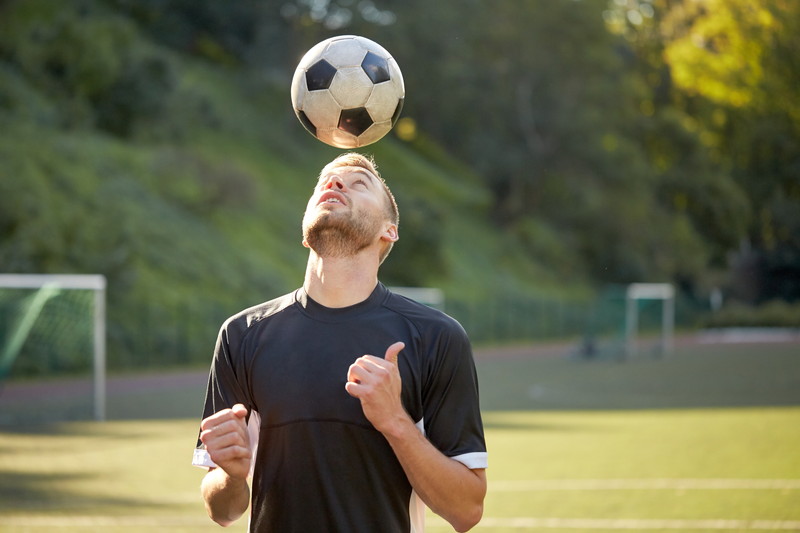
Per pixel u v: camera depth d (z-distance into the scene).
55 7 39.12
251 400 2.84
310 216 2.83
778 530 6.90
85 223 28.03
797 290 62.06
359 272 2.83
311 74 3.46
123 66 37.69
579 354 33.81
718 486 8.75
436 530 7.13
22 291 21.72
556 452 11.33
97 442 12.98
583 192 54.78
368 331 2.77
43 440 13.20
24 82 34.75
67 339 23.55
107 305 26.34
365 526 2.72
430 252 41.25
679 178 58.31
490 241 50.81
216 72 52.88
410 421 2.63
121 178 32.28
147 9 52.75
